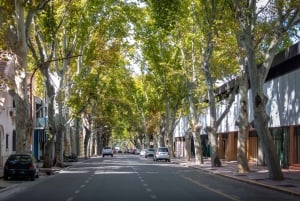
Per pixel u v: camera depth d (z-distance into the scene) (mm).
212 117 47781
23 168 32062
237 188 26656
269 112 45906
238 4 29453
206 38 42875
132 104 86938
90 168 49188
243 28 29750
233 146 63844
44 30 38938
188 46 52344
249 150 56094
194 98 57469
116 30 53000
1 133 47656
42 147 70688
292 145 43062
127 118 98812
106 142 145375
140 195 22422
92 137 110250
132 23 55969
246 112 38375
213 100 47281
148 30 58031
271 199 21125
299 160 41719
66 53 46625
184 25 47531
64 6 42750
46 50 44781
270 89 45594
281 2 28969
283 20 29562
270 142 30656
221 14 32625
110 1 50781
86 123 87812
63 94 54188
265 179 31188
